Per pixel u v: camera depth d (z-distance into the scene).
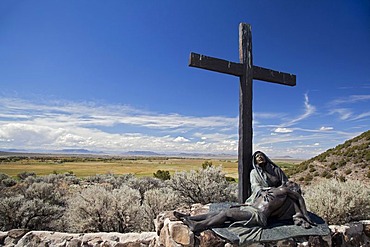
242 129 5.17
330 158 25.22
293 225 4.16
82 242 4.62
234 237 3.84
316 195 7.87
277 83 5.75
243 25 5.44
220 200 11.59
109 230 9.74
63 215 11.34
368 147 23.44
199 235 3.91
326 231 4.14
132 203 10.27
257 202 4.29
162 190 12.32
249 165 5.11
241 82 5.30
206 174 12.23
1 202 10.70
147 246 4.58
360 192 7.66
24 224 10.59
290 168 29.23
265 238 3.87
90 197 10.05
